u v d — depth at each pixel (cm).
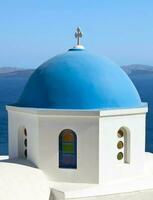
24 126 1535
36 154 1461
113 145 1452
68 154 1455
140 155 1537
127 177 1495
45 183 1394
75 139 1441
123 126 1478
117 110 1430
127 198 1408
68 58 1548
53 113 1417
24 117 1512
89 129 1416
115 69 1558
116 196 1394
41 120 1440
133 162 1514
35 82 1538
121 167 1480
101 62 1548
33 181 1341
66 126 1428
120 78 1535
